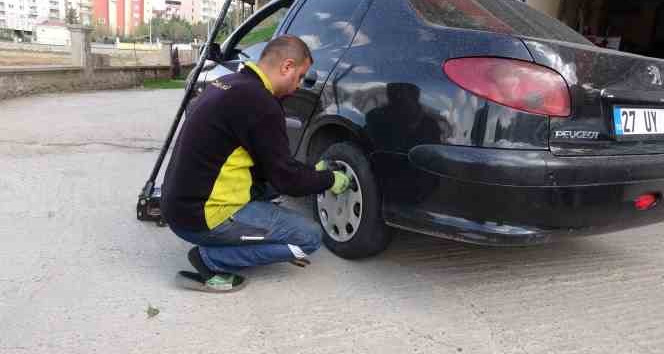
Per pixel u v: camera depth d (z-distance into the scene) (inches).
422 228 98.2
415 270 118.0
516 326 97.1
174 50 760.3
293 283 110.0
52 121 299.9
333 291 107.1
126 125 296.2
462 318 99.0
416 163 96.0
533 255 130.1
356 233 112.3
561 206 89.6
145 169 196.4
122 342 87.6
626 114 98.3
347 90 112.1
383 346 89.4
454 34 96.9
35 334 88.8
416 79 97.7
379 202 107.2
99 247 124.0
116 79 597.0
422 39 101.4
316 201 124.1
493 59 89.4
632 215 100.2
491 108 88.0
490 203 88.8
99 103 413.4
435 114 93.5
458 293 108.4
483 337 93.2
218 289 104.3
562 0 346.0
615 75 96.4
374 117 104.1
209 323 94.2
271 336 91.0
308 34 134.8
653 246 139.9
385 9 113.5
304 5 142.9
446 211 94.0
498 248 132.8
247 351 86.6
